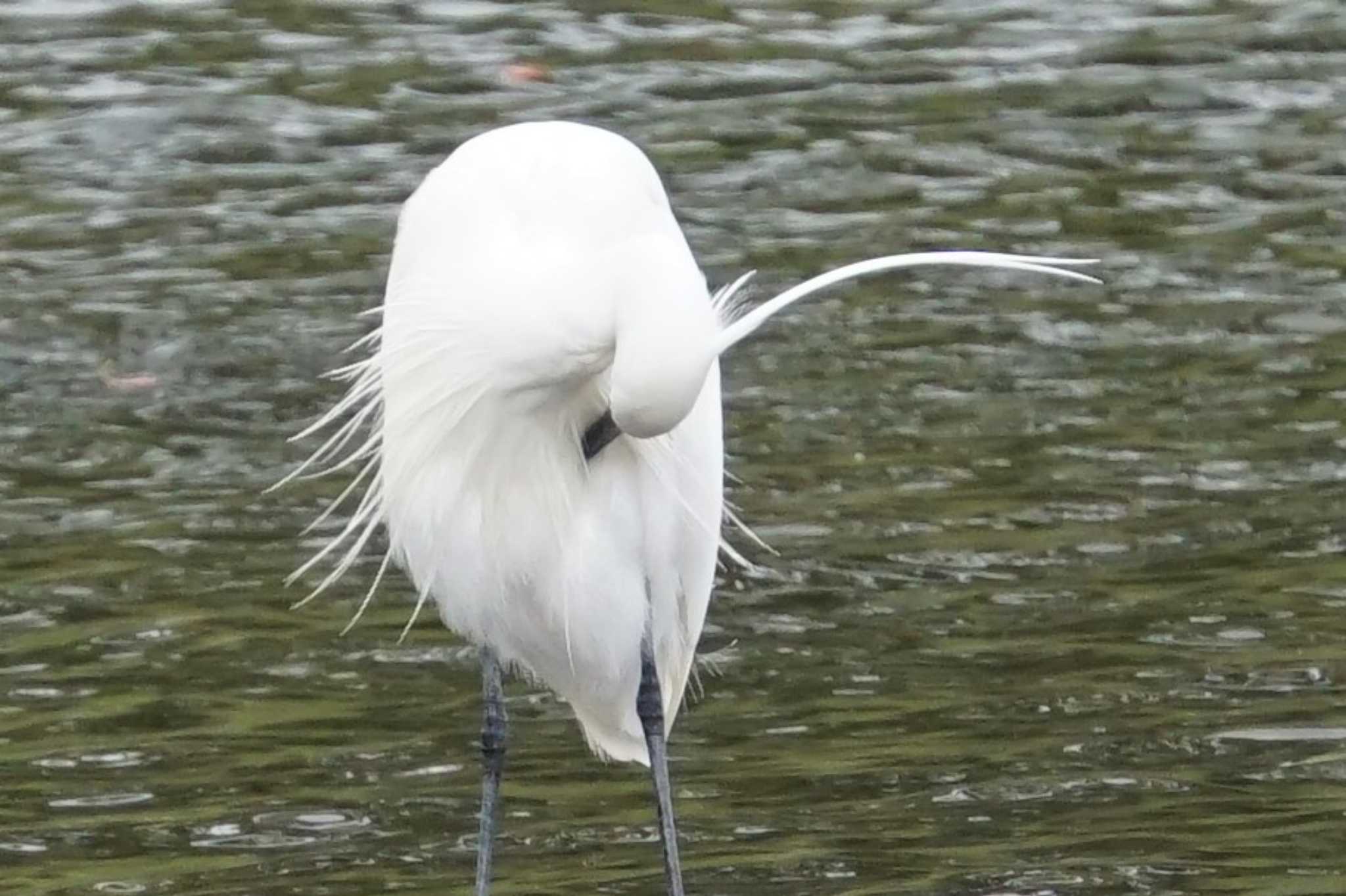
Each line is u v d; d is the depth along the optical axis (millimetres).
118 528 14016
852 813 10742
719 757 11359
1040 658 12266
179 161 20047
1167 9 23516
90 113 20812
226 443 15266
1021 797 10836
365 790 11141
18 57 22000
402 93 21297
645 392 7887
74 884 10203
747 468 14734
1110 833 10445
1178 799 10773
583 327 8648
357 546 9930
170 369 16453
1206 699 11766
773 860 10297
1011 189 19531
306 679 12266
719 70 21938
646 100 21219
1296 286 17578
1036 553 13508
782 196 19344
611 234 8969
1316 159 20016
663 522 9336
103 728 11734
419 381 9273
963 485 14453
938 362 16438
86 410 15844
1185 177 19703
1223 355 16453
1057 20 23234
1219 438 15078
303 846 10586
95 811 10922
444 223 9180
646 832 10656
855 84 21656
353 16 23172
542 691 12195
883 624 12703
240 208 19203
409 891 10141
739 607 12914
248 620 12867
